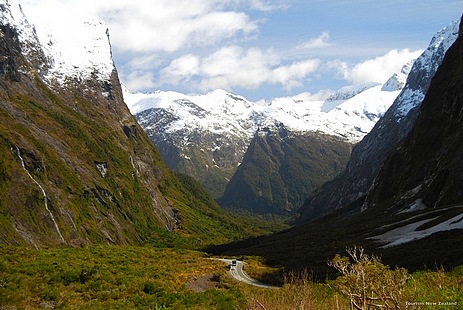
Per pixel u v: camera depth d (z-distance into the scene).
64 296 32.41
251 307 19.03
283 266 58.09
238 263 63.12
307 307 17.52
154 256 63.41
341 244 67.44
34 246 122.06
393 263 41.72
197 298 33.03
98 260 51.81
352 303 10.68
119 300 31.56
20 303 30.36
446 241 45.47
